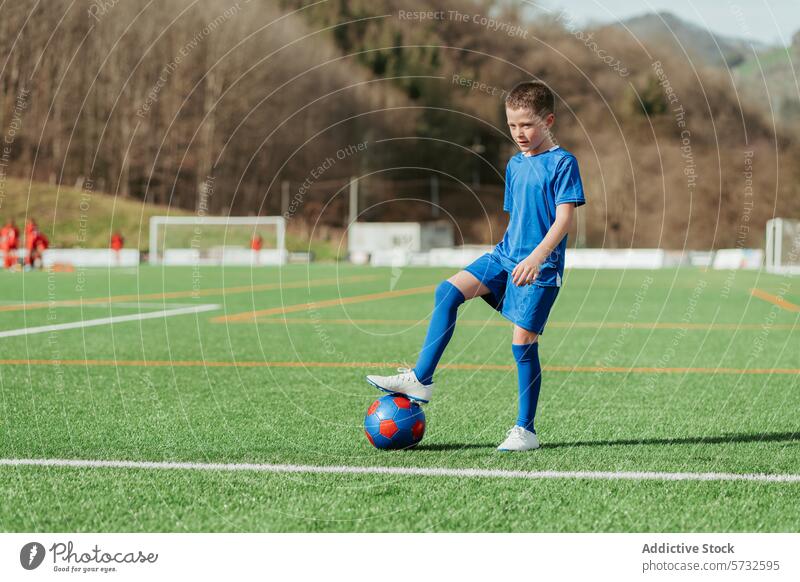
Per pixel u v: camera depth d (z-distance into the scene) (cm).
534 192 475
